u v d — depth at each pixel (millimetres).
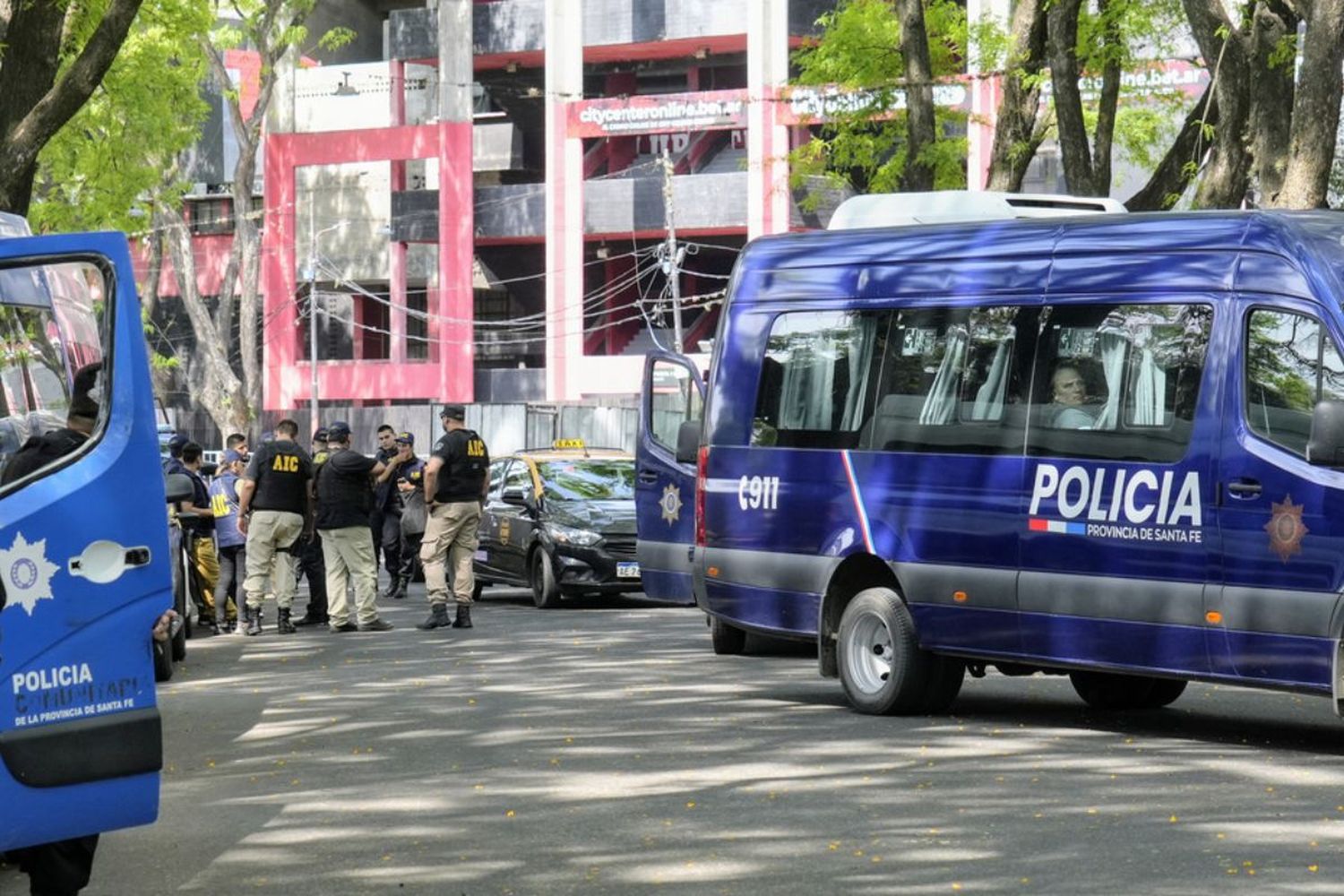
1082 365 13336
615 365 63844
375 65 67625
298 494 22969
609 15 63844
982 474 13797
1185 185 26734
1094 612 13047
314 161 67625
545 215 64500
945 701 14414
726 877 8828
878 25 29781
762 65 61000
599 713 14641
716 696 15680
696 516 16219
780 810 10477
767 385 15594
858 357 14883
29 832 7750
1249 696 15953
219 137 70938
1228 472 12367
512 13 65125
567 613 25516
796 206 60812
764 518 15430
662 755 12461
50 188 42219
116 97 38500
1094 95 34375
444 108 65625
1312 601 11906
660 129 62562
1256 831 9703
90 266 8047
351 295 68000
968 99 54156
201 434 69562
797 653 19406
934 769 11773
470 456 22875
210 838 10086
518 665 18375
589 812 10523
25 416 8227
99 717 7906
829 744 12906
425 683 16953
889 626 14289
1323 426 11680
